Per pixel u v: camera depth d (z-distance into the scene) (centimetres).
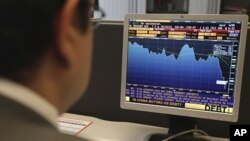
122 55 117
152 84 110
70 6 29
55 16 29
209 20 100
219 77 102
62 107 35
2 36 28
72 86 34
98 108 135
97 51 131
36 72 30
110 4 316
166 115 122
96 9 41
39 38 29
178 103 108
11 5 27
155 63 109
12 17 28
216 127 120
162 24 106
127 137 114
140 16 108
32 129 29
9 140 29
